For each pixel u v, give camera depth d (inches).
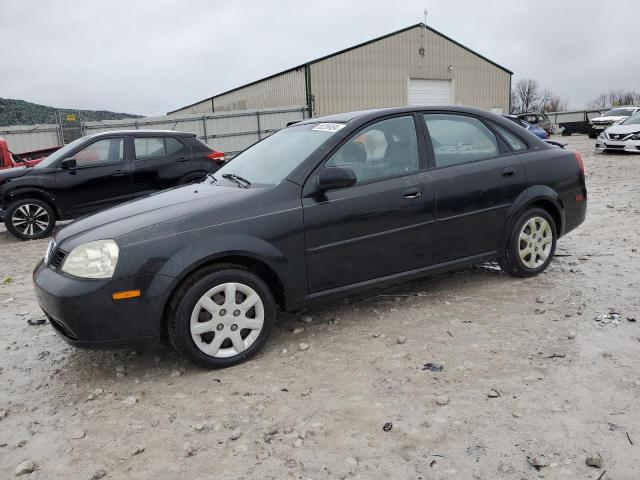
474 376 127.6
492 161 181.8
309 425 112.0
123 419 119.6
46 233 367.2
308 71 1211.9
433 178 168.4
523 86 3110.2
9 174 360.2
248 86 1556.3
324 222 150.5
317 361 141.2
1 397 134.2
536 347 140.7
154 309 132.3
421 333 154.2
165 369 143.5
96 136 369.1
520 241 189.5
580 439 101.6
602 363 130.0
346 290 157.5
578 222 203.2
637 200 365.7
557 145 211.3
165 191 175.9
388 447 102.9
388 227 160.2
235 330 141.2
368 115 166.4
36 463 105.7
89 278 130.1
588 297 174.1
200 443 108.5
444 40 1350.9
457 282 196.7
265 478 96.6
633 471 92.4
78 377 142.6
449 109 181.0
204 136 1056.2
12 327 183.2
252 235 141.4
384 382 127.6
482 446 101.3
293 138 176.1
